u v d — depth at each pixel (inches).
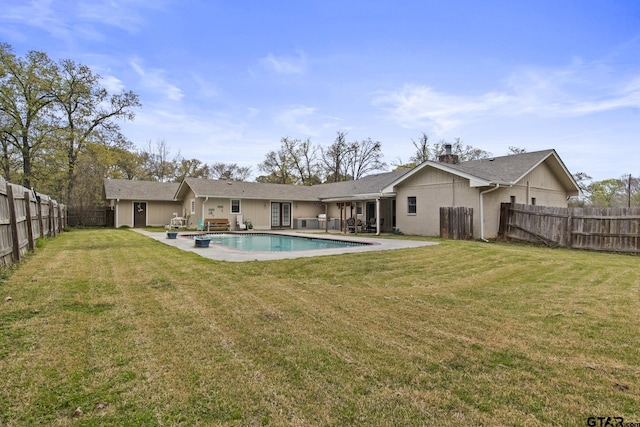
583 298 193.2
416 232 642.8
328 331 141.4
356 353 121.0
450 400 92.7
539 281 237.5
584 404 90.9
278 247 517.3
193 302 179.2
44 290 195.8
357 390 97.5
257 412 87.2
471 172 548.4
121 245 436.5
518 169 565.0
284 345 127.3
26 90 843.4
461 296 197.0
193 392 95.6
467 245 438.6
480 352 122.1
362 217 828.0
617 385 100.1
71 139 928.3
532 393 96.0
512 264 303.6
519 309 172.1
